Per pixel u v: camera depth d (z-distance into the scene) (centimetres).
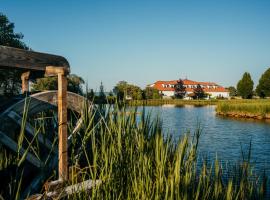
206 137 2055
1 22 3092
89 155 479
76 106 537
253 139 1997
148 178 356
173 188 341
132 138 417
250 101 5700
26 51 447
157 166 367
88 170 448
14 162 480
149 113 453
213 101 8894
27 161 446
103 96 484
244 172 443
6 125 432
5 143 423
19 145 304
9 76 2478
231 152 1516
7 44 3027
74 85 581
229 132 2344
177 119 3506
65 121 415
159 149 379
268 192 729
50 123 587
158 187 347
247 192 441
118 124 409
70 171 414
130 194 356
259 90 8750
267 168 1134
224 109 4244
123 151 409
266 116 3594
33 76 589
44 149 499
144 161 381
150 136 432
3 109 462
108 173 370
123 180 386
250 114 3778
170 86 11862
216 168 430
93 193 344
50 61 477
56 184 380
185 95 11481
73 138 419
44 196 351
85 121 439
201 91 11256
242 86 9612
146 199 340
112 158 373
